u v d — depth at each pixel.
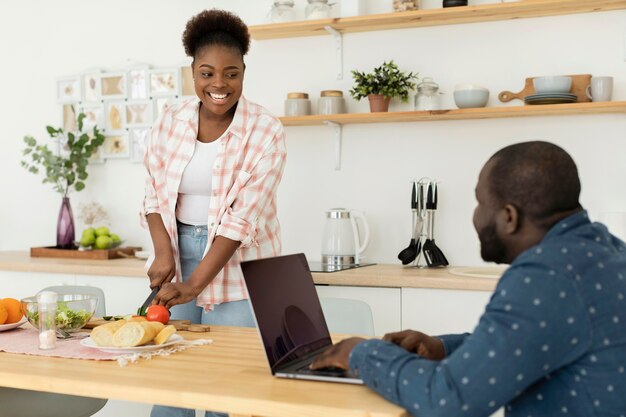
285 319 1.50
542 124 3.05
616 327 1.14
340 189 3.33
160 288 2.16
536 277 1.12
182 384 1.32
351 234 3.11
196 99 2.36
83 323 1.84
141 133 3.67
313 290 1.67
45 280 3.23
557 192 1.21
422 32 3.21
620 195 2.96
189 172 2.29
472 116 3.03
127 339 1.60
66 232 3.59
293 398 1.22
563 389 1.16
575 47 3.01
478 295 2.59
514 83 3.09
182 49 3.61
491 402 1.10
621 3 2.86
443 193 3.18
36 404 2.07
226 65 2.23
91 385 1.34
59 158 3.58
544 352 1.09
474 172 3.14
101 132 3.74
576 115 3.01
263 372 1.42
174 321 2.00
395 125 3.24
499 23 3.10
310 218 3.38
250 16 3.49
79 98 3.78
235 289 2.25
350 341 1.39
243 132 2.29
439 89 3.18
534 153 1.23
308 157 3.38
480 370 1.09
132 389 1.30
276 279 1.52
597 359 1.13
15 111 3.89
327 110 3.20
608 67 2.97
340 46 3.31
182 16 3.60
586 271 1.14
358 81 3.15
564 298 1.10
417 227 3.06
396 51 3.24
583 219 1.23
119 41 3.72
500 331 1.10
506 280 1.15
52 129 3.66
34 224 3.88
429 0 3.19
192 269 2.31
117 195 3.73
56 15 3.84
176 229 2.31
